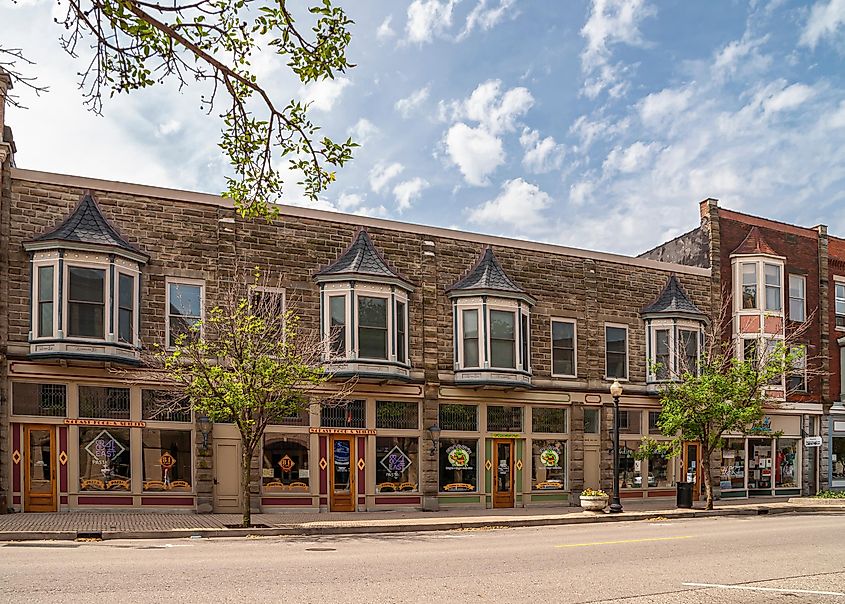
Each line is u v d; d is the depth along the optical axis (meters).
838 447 36.81
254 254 24.39
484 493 27.62
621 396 30.83
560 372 29.70
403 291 26.36
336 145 9.50
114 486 22.14
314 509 24.59
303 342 22.95
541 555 14.50
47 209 21.89
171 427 22.91
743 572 12.36
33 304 21.25
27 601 9.00
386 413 26.17
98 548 15.12
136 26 7.53
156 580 10.65
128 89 8.08
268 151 9.49
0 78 21.09
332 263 25.59
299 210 25.25
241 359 19.75
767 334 34.31
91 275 21.62
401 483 26.20
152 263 23.06
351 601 9.34
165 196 23.41
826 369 36.44
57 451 21.58
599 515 25.05
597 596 10.02
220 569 11.88
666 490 31.88
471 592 10.17
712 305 33.78
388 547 16.00
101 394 22.22
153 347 22.59
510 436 28.22
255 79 8.62
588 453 29.98
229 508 23.42
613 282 31.38
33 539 17.05
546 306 29.61
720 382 28.17
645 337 31.88
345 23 8.45
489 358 27.19
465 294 27.45
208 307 23.59
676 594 10.24
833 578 11.73
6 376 20.95
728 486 33.81
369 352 25.27
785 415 35.41
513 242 29.25
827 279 37.19
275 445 24.41
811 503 31.91
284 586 10.36
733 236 34.91
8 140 22.45
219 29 8.18
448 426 27.39
